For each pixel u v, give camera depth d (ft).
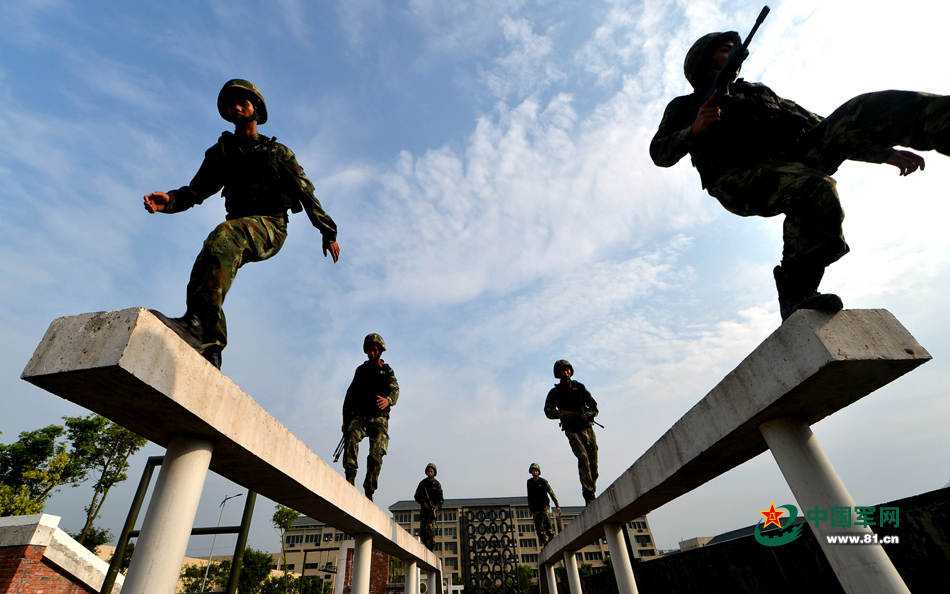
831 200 5.77
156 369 4.83
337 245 9.92
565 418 21.77
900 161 6.89
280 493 9.34
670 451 8.82
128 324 4.68
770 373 5.60
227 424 6.17
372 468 17.29
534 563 195.93
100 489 59.72
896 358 4.77
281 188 9.07
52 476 54.95
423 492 30.35
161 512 5.44
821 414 6.09
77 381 4.65
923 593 8.08
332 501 10.50
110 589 12.80
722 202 7.54
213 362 6.47
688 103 8.70
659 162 8.91
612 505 13.08
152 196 8.10
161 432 5.93
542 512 30.89
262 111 9.53
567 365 23.07
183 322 6.07
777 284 6.59
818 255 5.92
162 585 5.10
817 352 4.82
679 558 16.74
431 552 26.32
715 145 7.32
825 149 6.52
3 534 20.58
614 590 21.54
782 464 5.88
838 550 5.14
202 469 5.97
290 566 160.04
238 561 13.43
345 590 49.65
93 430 60.13
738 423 6.31
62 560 21.38
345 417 17.99
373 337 19.04
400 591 49.93
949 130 5.08
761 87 7.84
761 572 12.46
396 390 18.54
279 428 7.95
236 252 7.04
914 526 8.22
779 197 6.28
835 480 5.51
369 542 14.85
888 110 5.65
